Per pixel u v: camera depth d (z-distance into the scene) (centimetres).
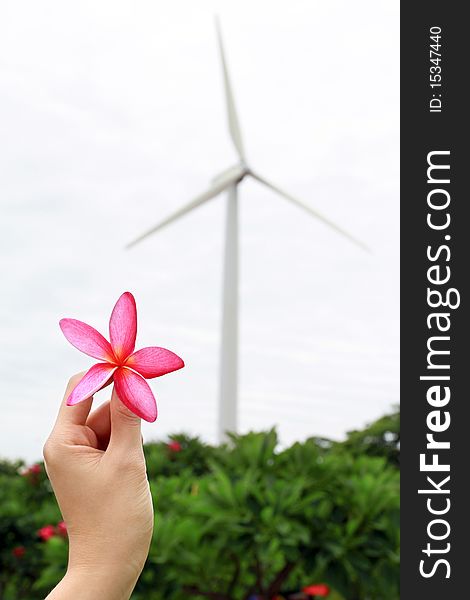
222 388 1697
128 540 83
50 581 465
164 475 705
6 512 735
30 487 820
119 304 85
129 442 85
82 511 84
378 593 427
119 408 84
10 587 743
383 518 417
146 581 423
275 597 439
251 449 482
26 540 727
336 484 444
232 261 1728
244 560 433
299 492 422
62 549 461
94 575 81
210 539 439
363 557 408
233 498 421
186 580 439
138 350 84
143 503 85
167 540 425
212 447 756
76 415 90
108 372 82
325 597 465
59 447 86
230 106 1692
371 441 895
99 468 84
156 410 81
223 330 1722
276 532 400
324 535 411
